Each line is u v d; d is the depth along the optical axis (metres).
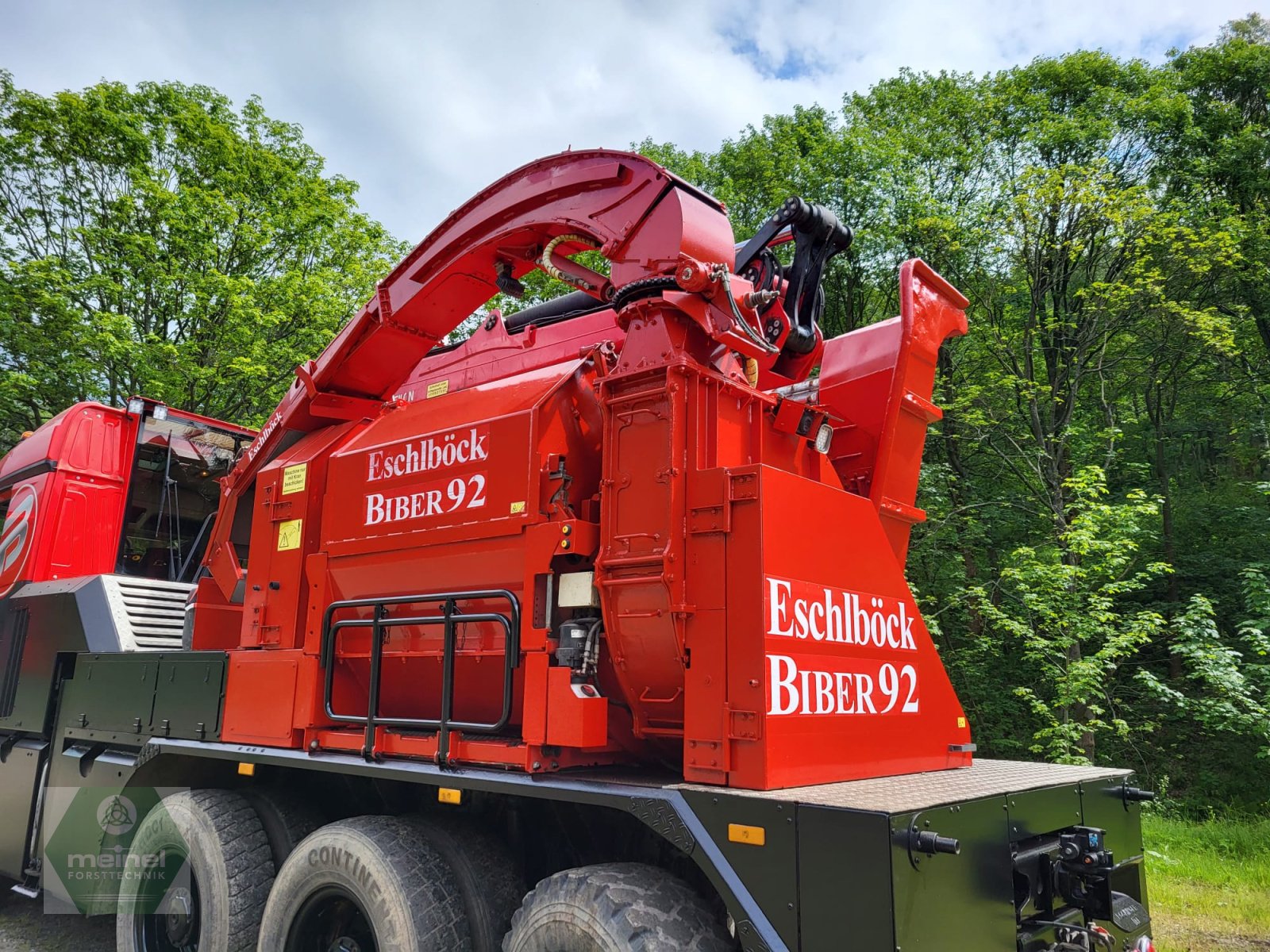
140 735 4.72
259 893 3.94
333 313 16.00
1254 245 13.45
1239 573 11.68
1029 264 12.68
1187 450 15.65
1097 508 10.23
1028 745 10.99
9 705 5.93
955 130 15.66
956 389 12.88
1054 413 13.16
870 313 15.10
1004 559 11.97
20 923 6.09
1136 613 11.66
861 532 3.21
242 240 16.38
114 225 15.81
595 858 3.39
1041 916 3.02
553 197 3.62
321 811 4.29
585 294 4.82
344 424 4.68
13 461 6.91
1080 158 14.52
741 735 2.53
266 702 4.01
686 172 16.19
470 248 3.97
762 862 2.29
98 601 5.39
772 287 3.60
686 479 2.81
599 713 2.86
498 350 4.96
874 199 13.91
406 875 3.18
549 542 3.08
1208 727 11.03
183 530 7.14
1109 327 12.34
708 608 2.67
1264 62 15.69
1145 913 3.29
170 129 16.72
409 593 3.66
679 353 2.93
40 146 15.66
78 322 14.12
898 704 3.23
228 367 15.03
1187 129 14.59
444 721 3.21
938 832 2.29
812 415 3.32
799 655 2.69
